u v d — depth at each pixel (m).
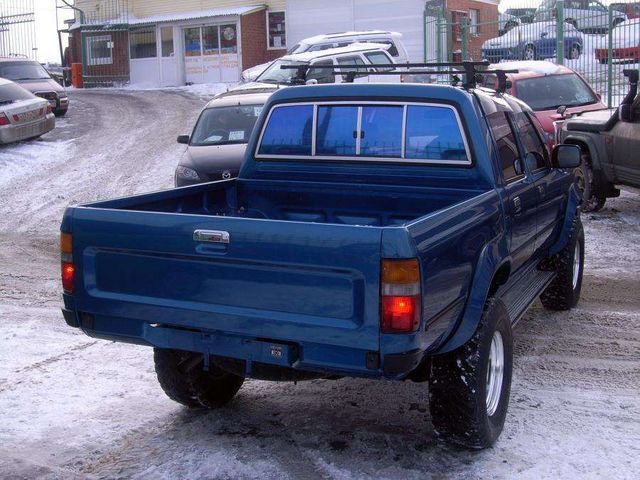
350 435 4.84
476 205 4.55
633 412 5.09
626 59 19.77
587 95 14.27
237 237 3.96
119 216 4.29
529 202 5.62
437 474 4.31
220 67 32.97
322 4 30.06
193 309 4.15
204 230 4.04
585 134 11.46
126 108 26.41
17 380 5.85
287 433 4.89
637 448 4.57
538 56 21.84
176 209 5.43
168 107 25.97
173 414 5.23
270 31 32.75
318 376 4.40
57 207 14.52
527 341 6.55
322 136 5.63
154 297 4.27
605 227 11.01
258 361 4.09
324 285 3.83
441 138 5.27
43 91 23.98
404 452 4.58
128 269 4.32
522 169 5.75
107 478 4.36
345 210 5.67
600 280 8.59
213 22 32.78
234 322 4.05
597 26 20.39
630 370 5.86
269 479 4.31
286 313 3.94
